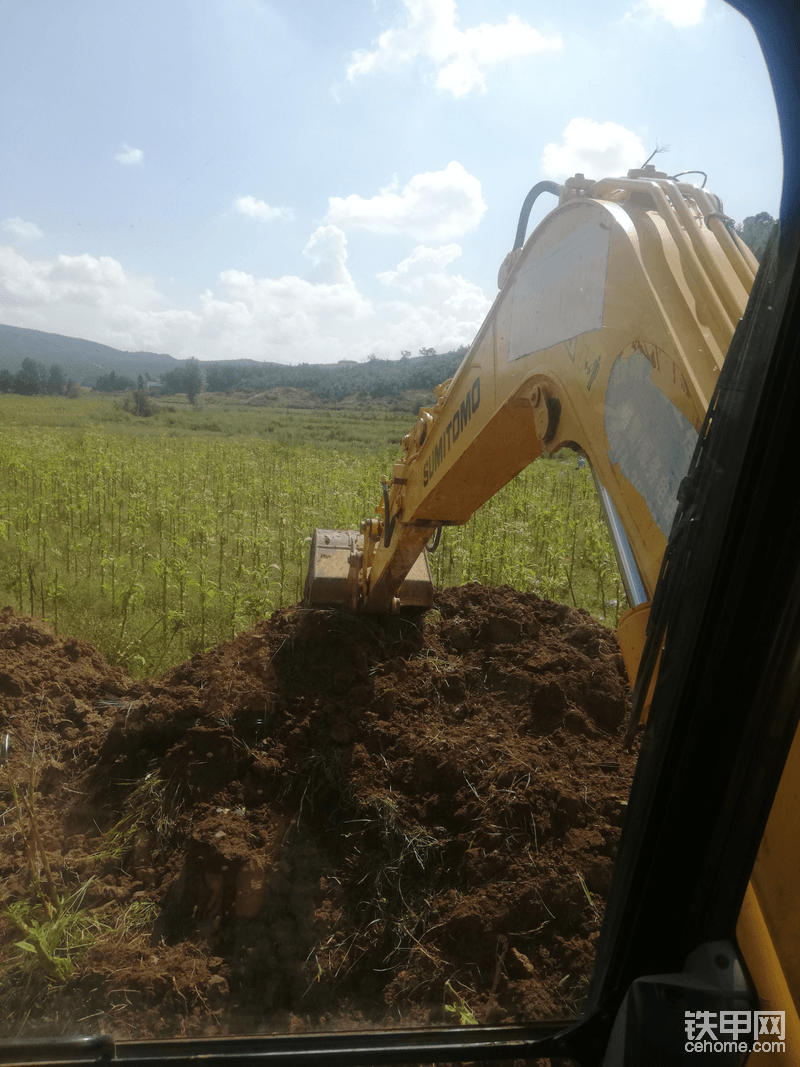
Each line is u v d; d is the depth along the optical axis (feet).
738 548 3.73
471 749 12.42
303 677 13.91
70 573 25.94
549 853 10.74
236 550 30.63
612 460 5.63
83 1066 4.55
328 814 11.76
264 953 9.85
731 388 3.92
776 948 3.92
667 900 4.17
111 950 9.78
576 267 6.44
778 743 3.85
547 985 9.27
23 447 55.72
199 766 12.24
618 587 27.58
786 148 3.58
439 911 10.42
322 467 59.16
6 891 10.84
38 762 13.52
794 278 3.53
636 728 4.53
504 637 15.76
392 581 14.16
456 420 10.07
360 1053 4.63
